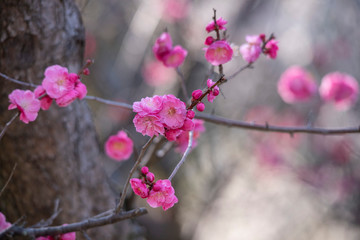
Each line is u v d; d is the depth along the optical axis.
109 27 6.76
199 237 8.41
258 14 7.14
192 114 2.23
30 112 2.62
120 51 6.23
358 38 7.30
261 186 9.08
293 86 5.54
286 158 8.93
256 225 9.19
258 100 8.16
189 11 6.40
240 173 8.68
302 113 8.38
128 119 6.96
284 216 9.22
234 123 3.98
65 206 3.68
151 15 6.08
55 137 3.57
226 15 6.90
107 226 3.98
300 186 9.19
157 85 6.72
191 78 6.71
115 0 6.68
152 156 4.36
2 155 3.54
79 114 3.75
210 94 2.31
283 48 7.30
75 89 2.70
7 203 3.69
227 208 8.66
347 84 5.33
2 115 3.43
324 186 8.55
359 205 8.29
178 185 7.48
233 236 9.05
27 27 3.37
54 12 3.46
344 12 7.18
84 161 3.76
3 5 3.33
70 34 3.54
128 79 7.07
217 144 7.91
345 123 8.23
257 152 8.76
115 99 6.98
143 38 6.00
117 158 4.02
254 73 8.09
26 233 2.79
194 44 6.49
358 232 8.27
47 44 3.42
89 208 3.78
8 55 3.37
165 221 7.31
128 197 4.58
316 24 7.05
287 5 6.93
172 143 4.35
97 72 6.97
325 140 8.55
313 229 8.84
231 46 3.11
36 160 3.55
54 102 3.56
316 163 8.77
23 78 3.38
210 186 7.84
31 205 3.64
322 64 7.57
